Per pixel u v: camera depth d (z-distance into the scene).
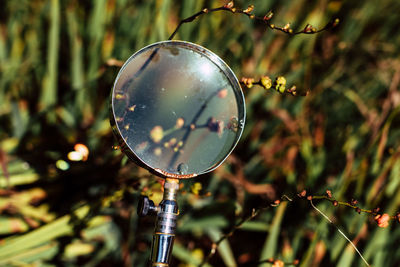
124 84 0.52
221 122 0.54
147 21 0.74
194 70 0.54
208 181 0.72
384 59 0.89
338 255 0.64
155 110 0.53
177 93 0.54
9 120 0.76
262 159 0.77
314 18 0.78
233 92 0.54
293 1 0.80
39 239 0.63
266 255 0.65
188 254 0.67
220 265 0.70
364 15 0.87
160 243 0.51
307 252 0.63
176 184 0.52
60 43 0.79
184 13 0.74
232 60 0.76
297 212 0.70
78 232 0.66
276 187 0.74
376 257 0.65
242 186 0.73
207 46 0.76
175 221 0.51
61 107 0.76
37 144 0.74
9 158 0.72
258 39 0.80
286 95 0.78
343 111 0.81
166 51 0.53
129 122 0.52
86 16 0.79
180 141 0.54
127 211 0.69
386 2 0.94
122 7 0.76
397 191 0.65
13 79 0.76
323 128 0.78
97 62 0.75
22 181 0.70
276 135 0.78
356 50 0.90
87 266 0.66
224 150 0.54
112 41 0.76
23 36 0.80
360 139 0.75
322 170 0.73
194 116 0.54
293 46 0.79
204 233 0.71
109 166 0.69
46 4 0.78
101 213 0.68
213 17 0.78
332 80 0.82
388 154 0.73
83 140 0.73
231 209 0.69
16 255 0.63
